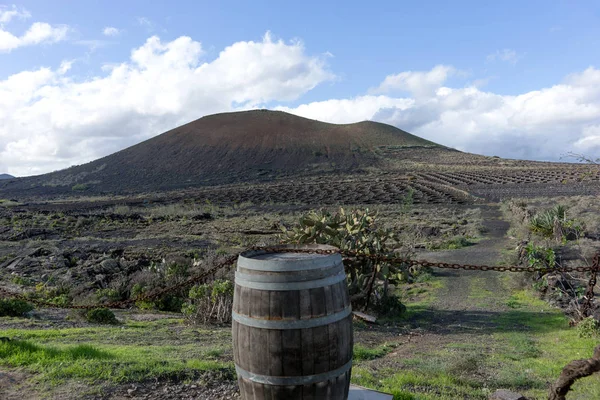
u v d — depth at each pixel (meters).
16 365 6.85
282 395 4.45
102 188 137.62
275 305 4.42
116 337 10.62
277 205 68.88
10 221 43.72
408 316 15.20
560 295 15.48
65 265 23.61
